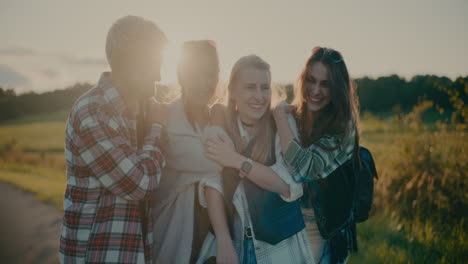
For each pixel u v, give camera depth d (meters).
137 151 2.00
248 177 2.14
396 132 7.29
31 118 61.72
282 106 2.36
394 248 4.57
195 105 2.31
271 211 2.19
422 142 6.28
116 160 1.86
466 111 6.04
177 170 2.29
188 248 2.22
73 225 1.92
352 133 2.35
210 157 2.19
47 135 40.38
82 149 1.88
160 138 2.12
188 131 2.27
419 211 5.46
